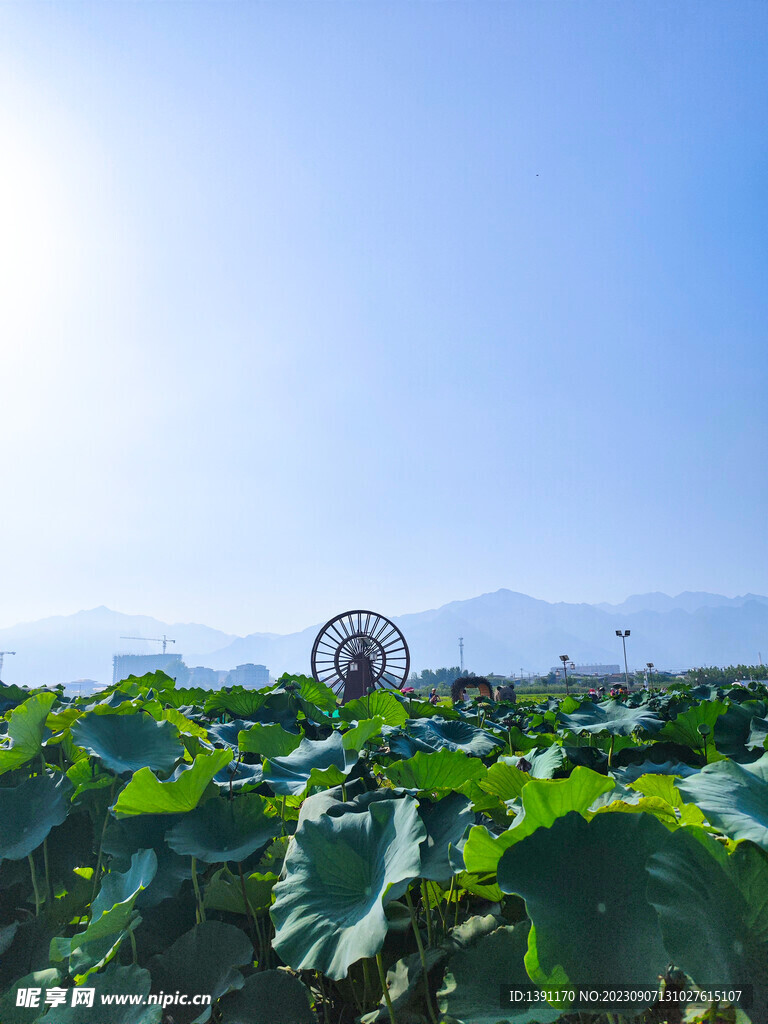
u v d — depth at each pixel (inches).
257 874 81.2
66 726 123.7
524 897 48.7
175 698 209.6
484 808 89.7
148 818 91.3
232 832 83.6
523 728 205.3
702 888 47.9
